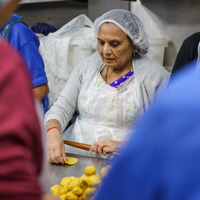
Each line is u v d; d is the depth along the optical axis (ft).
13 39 5.10
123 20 4.96
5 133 1.25
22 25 5.22
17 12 9.82
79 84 5.76
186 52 5.16
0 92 1.29
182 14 7.04
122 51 5.07
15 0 1.46
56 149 4.42
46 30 8.68
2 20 1.47
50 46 7.11
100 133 5.28
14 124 1.27
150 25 7.71
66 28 7.48
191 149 1.10
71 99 5.67
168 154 1.14
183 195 1.10
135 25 5.02
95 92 5.44
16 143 1.29
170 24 7.31
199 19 6.77
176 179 1.11
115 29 4.95
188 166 1.10
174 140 1.14
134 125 5.25
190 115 1.13
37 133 1.39
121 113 5.24
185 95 1.17
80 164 4.22
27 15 9.71
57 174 3.95
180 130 1.14
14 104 1.30
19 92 1.32
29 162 1.33
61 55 7.00
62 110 5.50
